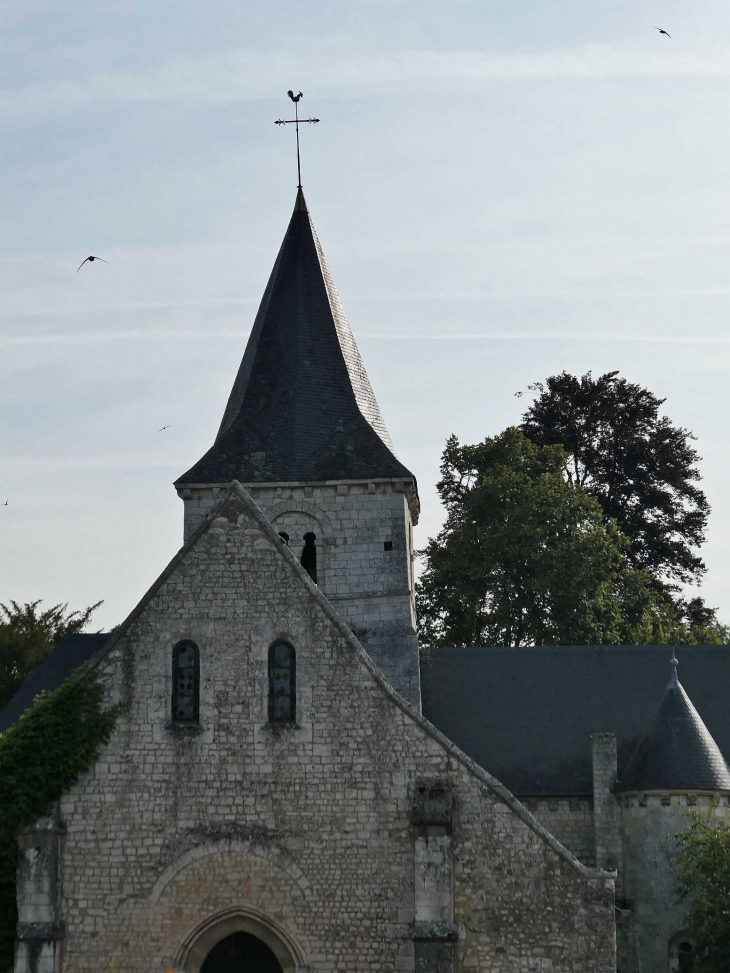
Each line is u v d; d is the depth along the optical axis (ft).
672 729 121.08
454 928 92.53
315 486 135.44
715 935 106.83
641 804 118.83
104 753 96.84
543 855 93.91
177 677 98.63
